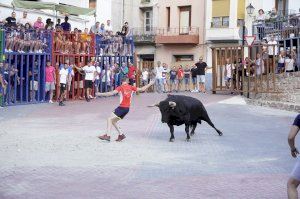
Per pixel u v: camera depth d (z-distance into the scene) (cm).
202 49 4434
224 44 4306
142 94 3119
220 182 897
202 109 1415
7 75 2330
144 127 1634
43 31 2520
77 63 2761
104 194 810
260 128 1650
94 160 1084
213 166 1041
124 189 844
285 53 2688
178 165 1045
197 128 1633
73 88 2702
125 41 3216
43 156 1117
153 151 1206
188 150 1230
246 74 2811
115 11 4775
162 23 4694
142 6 4797
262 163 1077
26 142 1296
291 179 615
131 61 3288
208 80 4016
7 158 1088
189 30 4506
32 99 2478
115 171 979
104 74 2989
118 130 1338
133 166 1028
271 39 2844
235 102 2497
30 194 803
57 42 2595
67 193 814
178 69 3538
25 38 2408
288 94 2417
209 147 1277
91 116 1933
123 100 1326
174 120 1341
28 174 941
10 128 1571
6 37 2295
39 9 2902
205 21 4369
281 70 2697
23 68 2464
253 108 2277
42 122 1739
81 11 3009
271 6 4028
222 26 4262
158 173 966
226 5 4234
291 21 2988
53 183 878
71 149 1207
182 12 4594
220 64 2992
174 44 4588
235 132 1550
